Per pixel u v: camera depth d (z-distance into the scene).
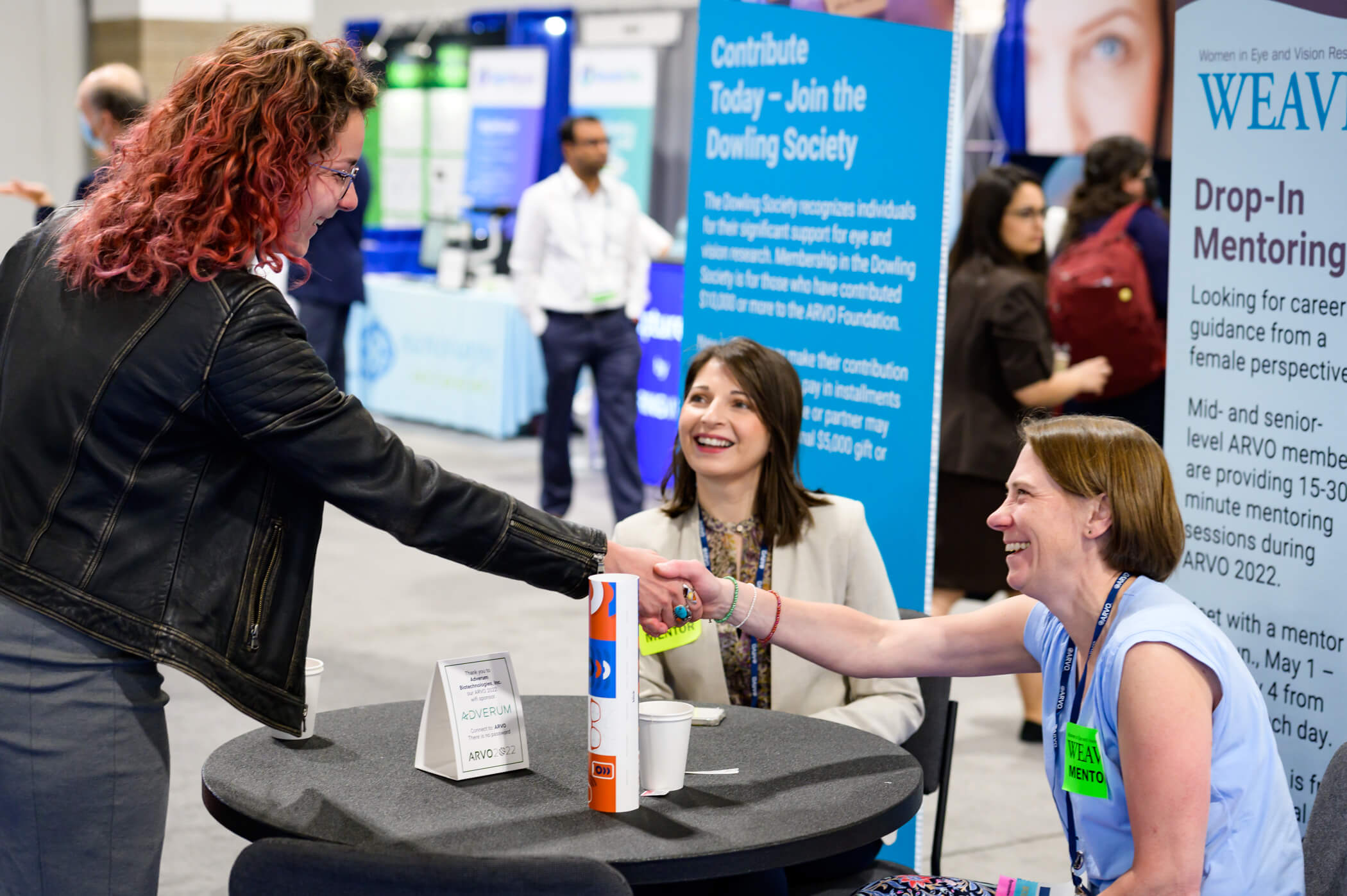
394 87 9.59
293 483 1.63
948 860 3.14
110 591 1.52
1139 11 4.49
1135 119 4.52
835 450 2.99
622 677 1.60
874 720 2.15
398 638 4.81
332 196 1.65
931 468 2.78
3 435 1.54
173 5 11.55
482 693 1.76
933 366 2.76
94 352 1.51
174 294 1.53
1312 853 1.70
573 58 8.16
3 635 1.51
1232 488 2.30
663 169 7.68
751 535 2.35
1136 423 4.27
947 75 2.69
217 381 1.52
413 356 9.10
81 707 1.53
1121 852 1.64
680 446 2.37
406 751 1.84
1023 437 1.78
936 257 2.74
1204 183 2.31
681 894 1.82
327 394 1.58
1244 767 1.60
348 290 7.13
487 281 8.88
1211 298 2.31
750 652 2.30
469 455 8.18
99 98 4.65
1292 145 2.17
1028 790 3.61
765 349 2.33
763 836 1.53
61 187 12.18
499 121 8.77
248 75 1.55
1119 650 1.60
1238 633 2.31
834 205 2.93
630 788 1.61
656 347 7.27
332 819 1.58
